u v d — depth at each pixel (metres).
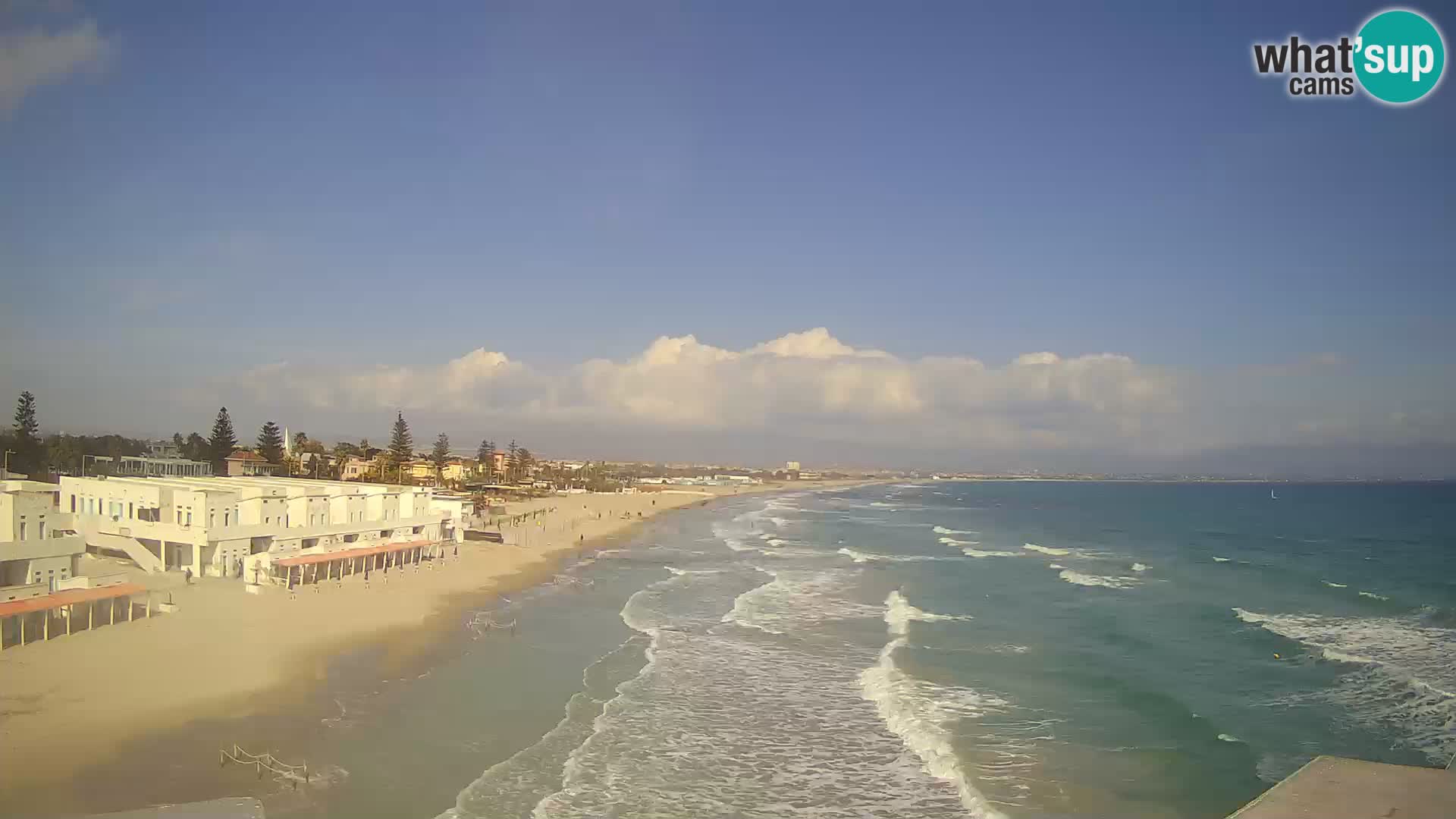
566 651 40.66
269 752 25.67
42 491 48.84
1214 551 92.94
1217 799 24.41
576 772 25.92
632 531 112.69
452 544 75.06
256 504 54.69
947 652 41.34
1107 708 32.62
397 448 153.38
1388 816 10.06
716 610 52.41
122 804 21.58
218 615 41.38
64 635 36.12
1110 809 23.75
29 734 25.64
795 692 34.53
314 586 51.09
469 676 35.09
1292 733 29.62
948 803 24.41
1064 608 53.75
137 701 28.98
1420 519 154.75
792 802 24.38
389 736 27.89
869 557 82.62
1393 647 42.53
